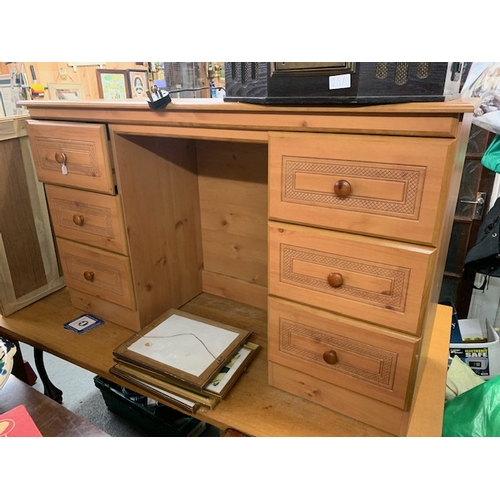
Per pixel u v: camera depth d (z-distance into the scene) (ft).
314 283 2.80
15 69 5.89
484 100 4.21
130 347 3.63
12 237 4.39
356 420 3.05
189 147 4.31
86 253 4.10
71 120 3.59
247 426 3.00
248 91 2.63
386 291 2.54
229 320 4.40
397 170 2.26
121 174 3.57
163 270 4.29
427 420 2.88
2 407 2.84
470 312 5.82
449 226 3.19
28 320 4.39
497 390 3.28
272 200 2.73
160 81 4.01
